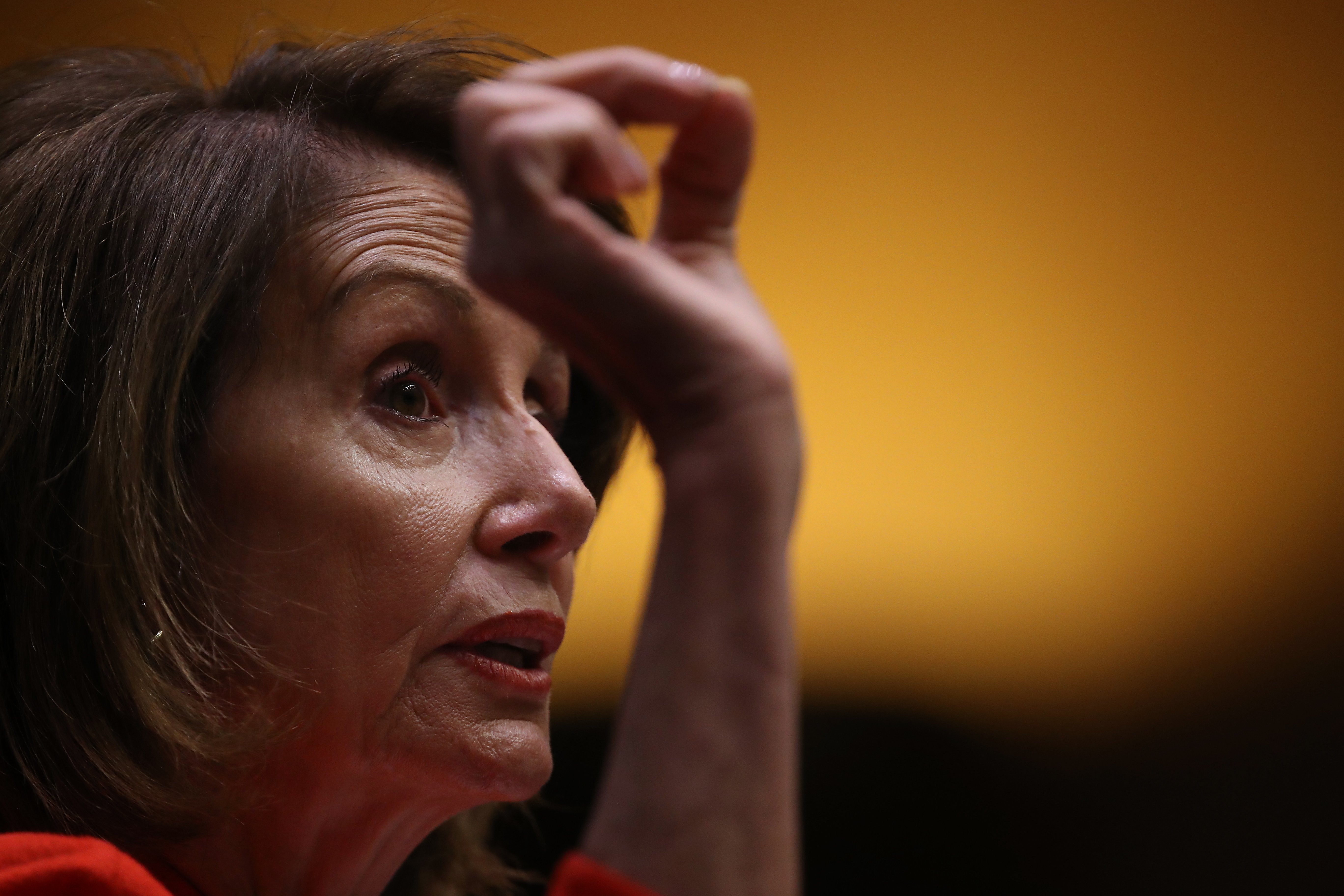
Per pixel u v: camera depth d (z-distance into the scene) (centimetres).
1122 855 1034
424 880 425
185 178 313
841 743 1097
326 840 305
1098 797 1069
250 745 279
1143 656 1126
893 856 1023
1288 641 1095
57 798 277
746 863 162
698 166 190
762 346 173
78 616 284
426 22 407
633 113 182
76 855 206
